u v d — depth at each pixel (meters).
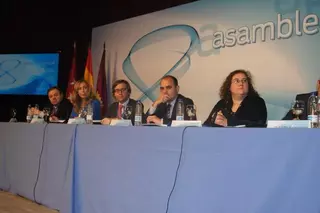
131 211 1.88
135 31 4.51
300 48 3.21
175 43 4.13
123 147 1.95
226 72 3.69
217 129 1.53
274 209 1.34
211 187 1.54
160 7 4.28
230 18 3.69
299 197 1.28
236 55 3.63
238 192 1.45
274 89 3.36
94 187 2.13
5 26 5.68
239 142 1.46
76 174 2.28
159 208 1.73
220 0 3.77
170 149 1.71
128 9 4.60
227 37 3.70
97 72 4.90
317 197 1.24
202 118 3.84
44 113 3.45
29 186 2.82
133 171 1.88
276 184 1.34
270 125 1.79
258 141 1.40
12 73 5.34
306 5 3.18
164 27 4.23
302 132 1.29
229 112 3.50
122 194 1.94
